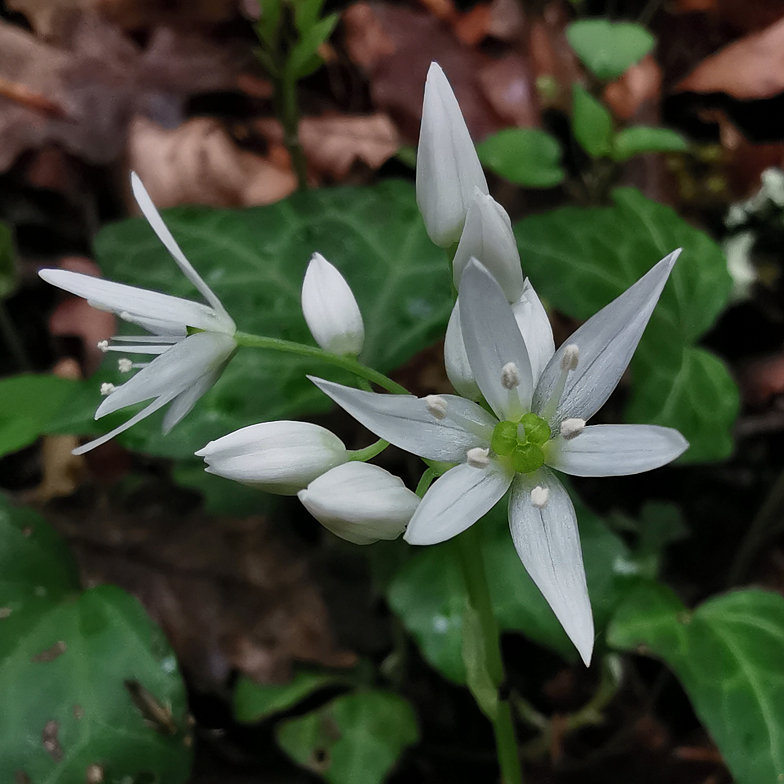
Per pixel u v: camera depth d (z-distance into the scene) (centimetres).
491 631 5
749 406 9
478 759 7
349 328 5
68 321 9
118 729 6
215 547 7
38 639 6
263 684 7
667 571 8
